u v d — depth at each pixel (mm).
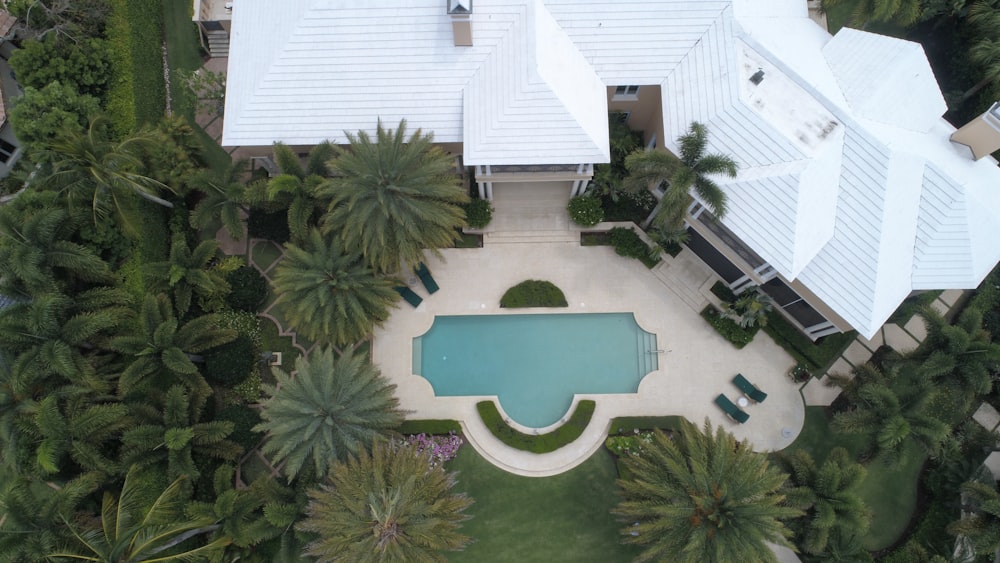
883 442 23859
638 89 27766
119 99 28656
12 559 19375
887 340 29312
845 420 24703
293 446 22969
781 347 29375
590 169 27016
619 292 30156
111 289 25219
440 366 29781
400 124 24906
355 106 26672
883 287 24375
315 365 24344
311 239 25406
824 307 26016
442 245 27484
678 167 24219
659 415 28688
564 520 27953
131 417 24484
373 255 24609
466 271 30406
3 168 28359
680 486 23172
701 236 28453
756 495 21609
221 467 24656
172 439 23609
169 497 22016
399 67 26172
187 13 32625
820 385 29078
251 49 26797
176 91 32219
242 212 30734
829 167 24641
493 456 28609
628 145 29547
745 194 24703
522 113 25000
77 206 25219
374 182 24344
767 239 24328
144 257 27938
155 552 21750
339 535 21672
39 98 25250
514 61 25172
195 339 25938
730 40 25828
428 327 29859
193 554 20625
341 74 26281
